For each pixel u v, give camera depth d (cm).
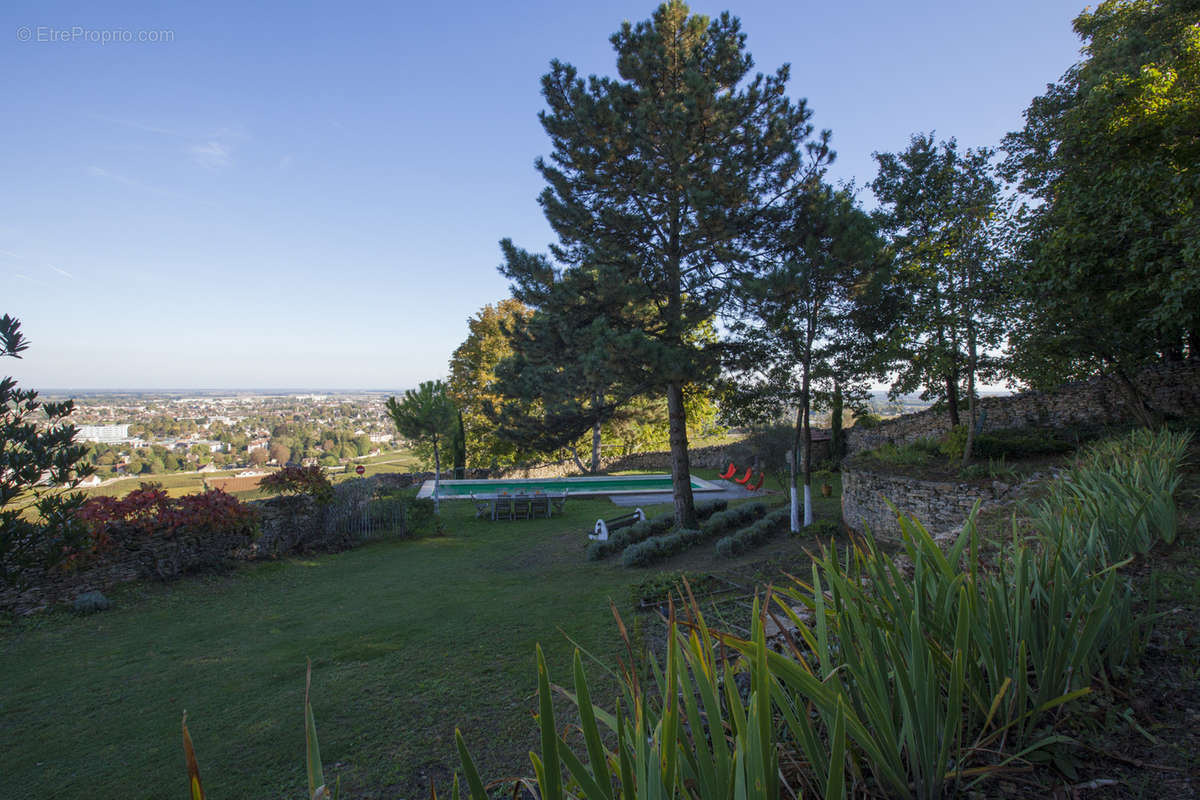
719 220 1143
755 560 1007
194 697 565
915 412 1991
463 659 638
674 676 106
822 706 121
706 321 1327
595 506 1905
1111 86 746
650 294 1225
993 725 171
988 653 165
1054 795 146
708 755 101
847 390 1220
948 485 948
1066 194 787
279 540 1223
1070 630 173
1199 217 604
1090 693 187
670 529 1363
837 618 151
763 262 1227
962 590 138
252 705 543
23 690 588
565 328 1263
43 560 388
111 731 500
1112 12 1260
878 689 139
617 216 1230
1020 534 435
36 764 453
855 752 139
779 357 1234
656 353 1107
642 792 97
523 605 853
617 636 671
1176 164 691
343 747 461
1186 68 732
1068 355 979
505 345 2795
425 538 1459
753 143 1234
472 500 1967
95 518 913
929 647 150
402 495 1806
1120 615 208
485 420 2794
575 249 1357
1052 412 1501
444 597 929
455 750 445
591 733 93
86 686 595
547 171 1300
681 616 680
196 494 1120
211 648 704
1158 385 1252
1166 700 187
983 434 1286
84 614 829
